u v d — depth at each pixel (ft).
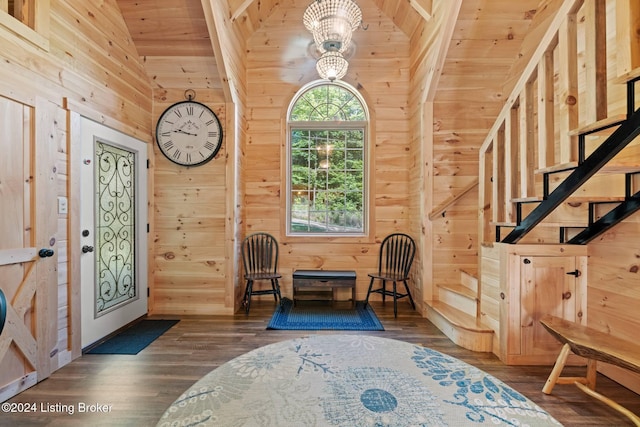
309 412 3.25
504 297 7.33
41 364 6.49
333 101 13.28
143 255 10.44
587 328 6.08
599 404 5.73
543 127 6.46
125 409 5.57
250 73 12.78
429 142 10.77
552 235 8.16
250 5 11.31
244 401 3.45
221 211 10.97
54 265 6.86
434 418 3.18
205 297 10.97
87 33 7.87
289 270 12.78
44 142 6.59
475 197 10.75
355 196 13.29
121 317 9.32
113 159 9.05
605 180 6.59
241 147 12.00
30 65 6.28
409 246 11.88
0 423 5.17
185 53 10.21
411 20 11.69
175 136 10.86
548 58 6.45
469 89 10.53
